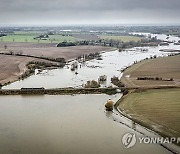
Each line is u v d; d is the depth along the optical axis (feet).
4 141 155.12
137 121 186.70
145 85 294.87
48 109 218.38
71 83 313.73
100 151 143.33
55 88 282.97
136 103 226.17
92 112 210.59
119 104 227.40
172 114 195.93
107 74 370.12
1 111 212.43
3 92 268.62
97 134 165.78
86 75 363.15
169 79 324.19
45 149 145.18
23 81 325.21
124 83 307.37
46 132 168.55
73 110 215.92
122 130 172.45
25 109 218.38
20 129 173.27
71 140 156.76
